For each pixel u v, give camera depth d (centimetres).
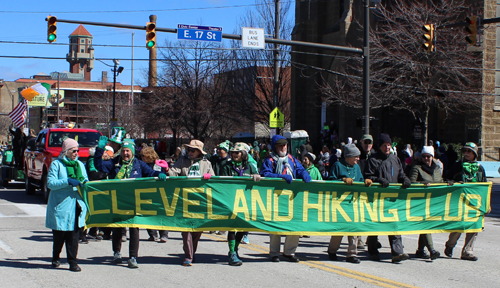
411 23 2630
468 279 690
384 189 800
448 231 818
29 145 1639
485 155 2866
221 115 4125
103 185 722
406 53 2536
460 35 2608
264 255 837
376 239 812
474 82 2784
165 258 806
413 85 2506
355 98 2811
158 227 735
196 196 744
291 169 785
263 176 764
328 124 3762
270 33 3691
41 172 1617
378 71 2556
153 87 4378
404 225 802
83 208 695
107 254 831
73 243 700
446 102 2648
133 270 715
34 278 661
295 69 3816
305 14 3950
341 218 783
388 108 3189
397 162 820
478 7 2809
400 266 767
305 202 773
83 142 1655
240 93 3891
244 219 753
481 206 834
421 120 2577
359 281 666
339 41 3428
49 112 8575
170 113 4238
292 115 3838
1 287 615
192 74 4222
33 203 1558
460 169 862
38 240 949
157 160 948
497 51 2930
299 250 893
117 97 7331
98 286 625
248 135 4088
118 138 874
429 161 838
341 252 883
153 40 1636
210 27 1662
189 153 839
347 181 778
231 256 753
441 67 2497
